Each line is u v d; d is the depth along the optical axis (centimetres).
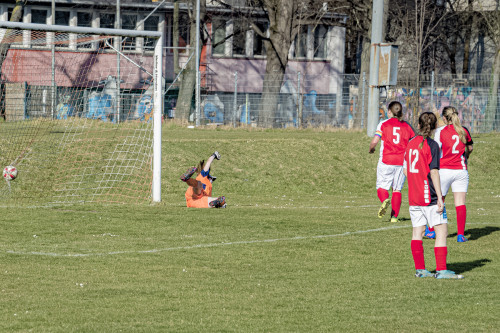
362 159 8975
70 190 6391
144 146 7081
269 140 9150
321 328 2348
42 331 2261
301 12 15850
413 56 16338
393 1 17675
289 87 19338
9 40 7225
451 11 19262
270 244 3928
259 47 18950
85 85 9744
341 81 19875
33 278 3009
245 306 2620
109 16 17175
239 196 7350
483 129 13475
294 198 7212
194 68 14688
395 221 4894
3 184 6381
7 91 7994
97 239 3994
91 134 7762
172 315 2478
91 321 2383
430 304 2684
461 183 4247
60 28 5334
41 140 7388
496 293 2873
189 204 5531
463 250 3931
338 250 3784
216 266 3331
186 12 17488
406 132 4962
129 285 2919
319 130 11294
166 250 3697
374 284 3008
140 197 6350
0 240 3903
